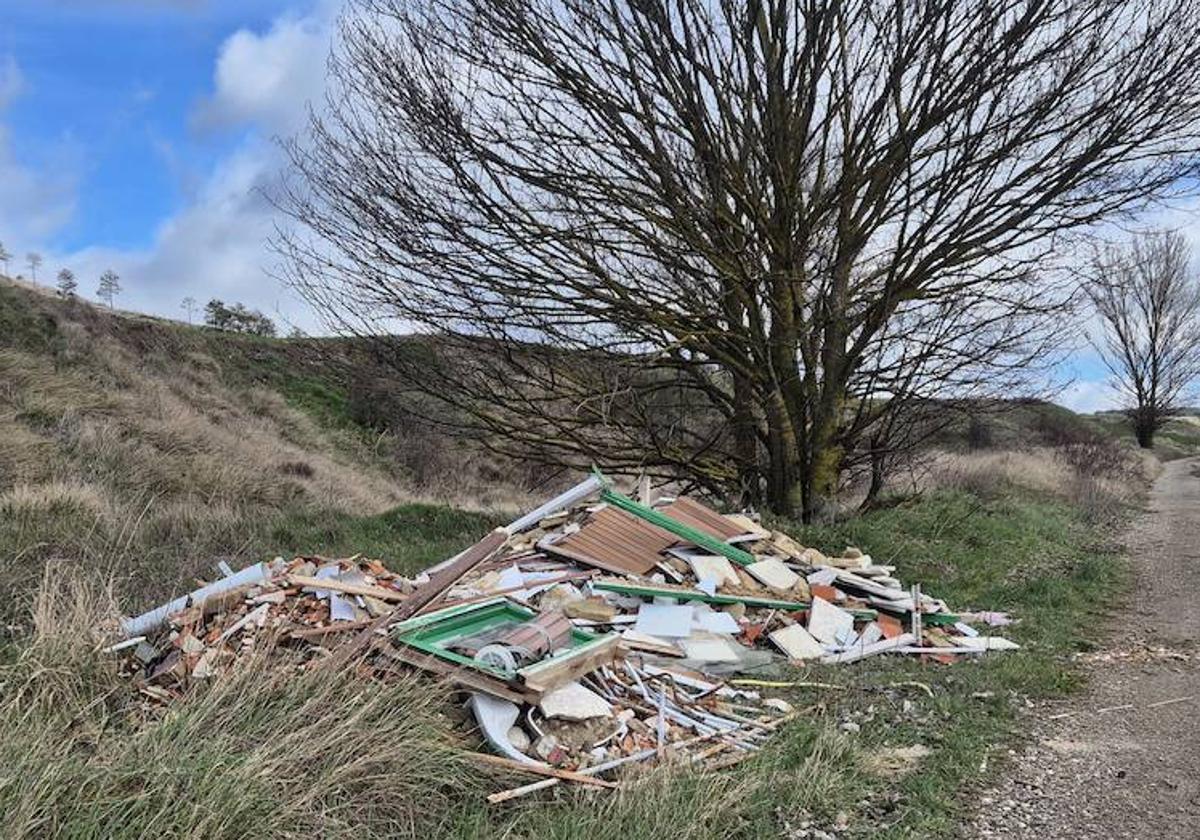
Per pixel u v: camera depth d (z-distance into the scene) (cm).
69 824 298
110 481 1138
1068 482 2103
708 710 546
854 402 1252
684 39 1031
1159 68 951
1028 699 601
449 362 1138
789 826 393
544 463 1217
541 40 1029
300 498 1445
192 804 316
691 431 1232
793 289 1094
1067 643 775
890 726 530
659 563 777
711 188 1045
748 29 1022
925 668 679
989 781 448
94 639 484
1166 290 4119
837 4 984
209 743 358
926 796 421
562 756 448
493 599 608
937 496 1486
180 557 859
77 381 1634
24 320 1964
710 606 729
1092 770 460
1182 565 1198
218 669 454
